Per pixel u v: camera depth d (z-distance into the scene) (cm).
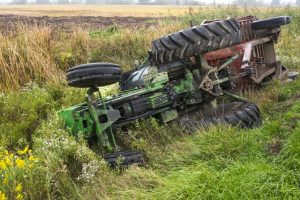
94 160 474
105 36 1349
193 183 419
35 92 750
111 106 546
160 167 495
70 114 534
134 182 456
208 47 571
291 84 789
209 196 399
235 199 389
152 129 565
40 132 564
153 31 1364
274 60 881
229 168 441
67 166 496
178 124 584
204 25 578
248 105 621
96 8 5444
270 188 400
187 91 604
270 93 749
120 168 486
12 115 662
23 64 852
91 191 449
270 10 2125
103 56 1141
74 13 3450
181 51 575
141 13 3597
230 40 582
